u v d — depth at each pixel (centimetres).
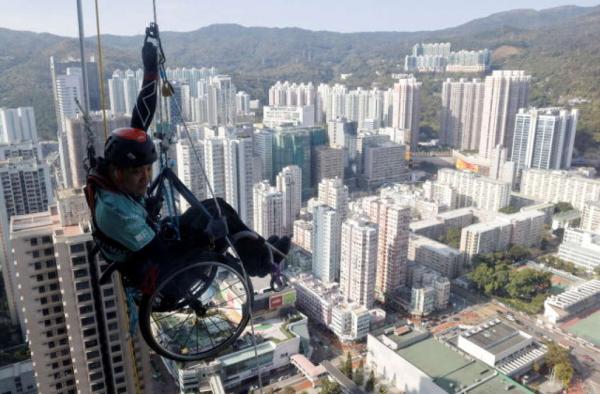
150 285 524
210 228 560
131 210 525
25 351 6119
